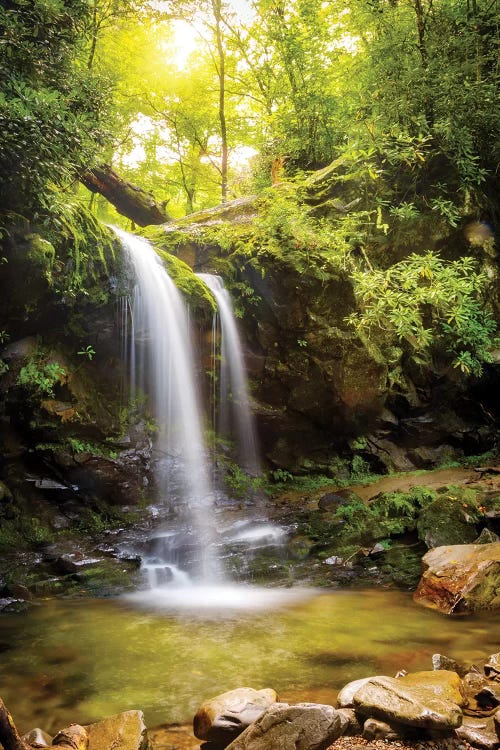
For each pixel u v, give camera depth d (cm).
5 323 702
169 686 372
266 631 479
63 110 648
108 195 1233
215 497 876
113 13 1261
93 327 805
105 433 816
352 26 1179
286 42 1210
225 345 949
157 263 900
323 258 930
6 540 688
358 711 303
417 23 1037
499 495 745
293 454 986
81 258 762
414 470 998
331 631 474
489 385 1037
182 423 912
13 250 651
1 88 627
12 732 227
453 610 516
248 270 959
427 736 284
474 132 1010
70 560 650
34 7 680
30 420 738
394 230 1036
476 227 1060
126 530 751
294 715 270
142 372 871
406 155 912
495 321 1048
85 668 406
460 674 373
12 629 493
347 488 917
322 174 1091
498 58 1006
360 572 644
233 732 291
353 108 1117
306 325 931
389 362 998
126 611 545
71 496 763
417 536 692
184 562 667
